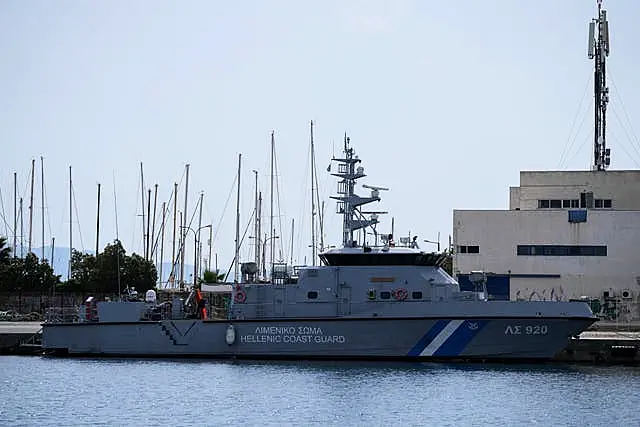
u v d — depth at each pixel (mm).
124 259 126625
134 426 53344
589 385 65000
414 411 56750
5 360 77438
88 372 70625
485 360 71688
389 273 72062
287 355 73000
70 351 77938
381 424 53500
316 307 72750
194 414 56188
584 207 110188
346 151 75438
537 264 102750
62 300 118750
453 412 56438
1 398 61281
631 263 101312
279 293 73625
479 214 104125
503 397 60812
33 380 67562
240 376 68062
